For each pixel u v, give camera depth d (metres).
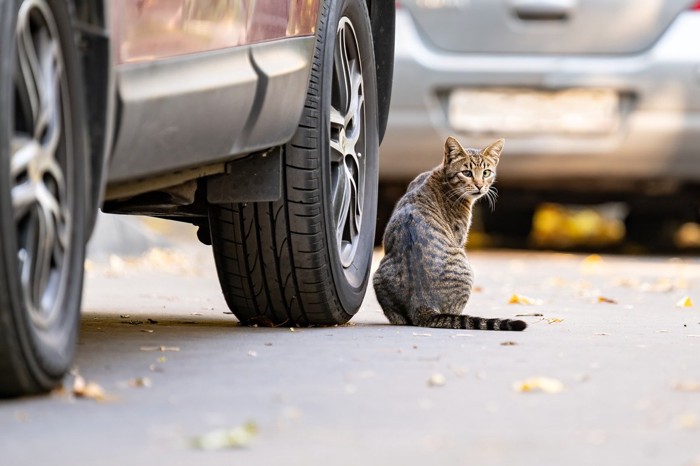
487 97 21.67
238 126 9.62
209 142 9.31
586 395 7.95
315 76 10.98
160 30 8.50
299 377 8.54
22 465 6.12
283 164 10.88
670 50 21.30
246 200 10.66
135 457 6.27
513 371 8.86
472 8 21.41
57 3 7.55
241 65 9.49
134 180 9.11
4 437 6.66
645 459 6.27
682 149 21.61
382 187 23.36
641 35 21.34
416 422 7.11
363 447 6.50
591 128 21.69
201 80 8.91
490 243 27.56
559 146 21.69
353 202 12.34
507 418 7.23
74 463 6.16
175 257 23.58
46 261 7.65
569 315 13.65
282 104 10.18
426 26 21.56
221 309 14.24
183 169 9.67
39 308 7.58
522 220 27.62
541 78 21.39
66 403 7.53
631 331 11.71
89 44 7.89
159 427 6.92
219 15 9.21
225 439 6.50
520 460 6.23
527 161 21.91
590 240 29.45
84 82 7.94
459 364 9.18
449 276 13.01
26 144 7.37
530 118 21.73
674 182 22.34
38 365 7.39
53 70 7.63
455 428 6.96
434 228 13.30
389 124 21.73
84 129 7.94
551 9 21.27
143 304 14.75
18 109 7.45
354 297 11.93
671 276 20.12
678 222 26.38
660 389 8.18
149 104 8.34
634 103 21.50
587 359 9.51
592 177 22.20
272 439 6.66
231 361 9.27
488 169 14.59
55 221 7.71
